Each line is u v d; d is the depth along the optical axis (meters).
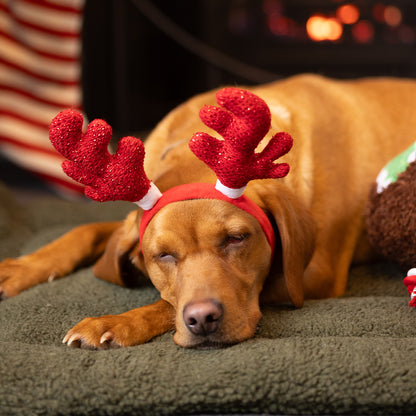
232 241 1.67
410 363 1.39
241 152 1.48
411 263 1.92
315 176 2.21
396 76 5.57
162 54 5.43
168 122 2.29
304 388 1.34
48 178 4.39
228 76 5.44
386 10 5.37
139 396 1.37
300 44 5.38
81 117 1.51
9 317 1.86
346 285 2.20
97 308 1.92
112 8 5.06
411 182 1.88
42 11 4.22
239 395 1.34
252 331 1.63
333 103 2.53
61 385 1.39
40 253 2.24
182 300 1.56
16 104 4.34
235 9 5.34
